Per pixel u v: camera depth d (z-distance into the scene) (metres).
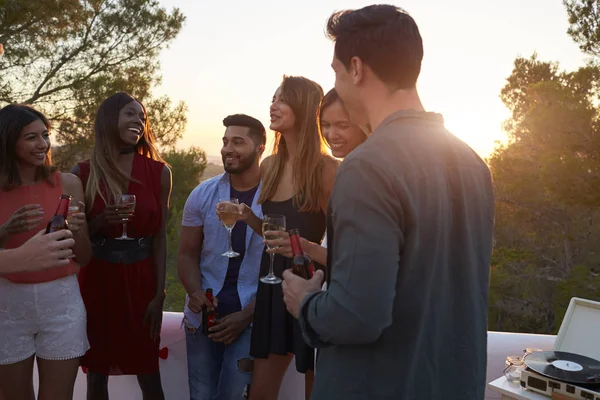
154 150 2.87
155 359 2.75
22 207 2.12
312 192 2.31
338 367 1.21
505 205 14.32
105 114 2.63
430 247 1.14
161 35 10.88
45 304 2.24
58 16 9.65
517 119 13.27
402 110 1.20
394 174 1.10
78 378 3.05
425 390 1.18
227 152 2.55
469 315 1.23
